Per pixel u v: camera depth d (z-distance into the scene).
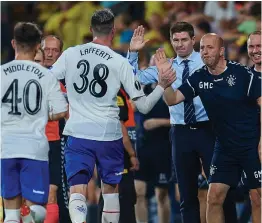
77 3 53.53
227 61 29.58
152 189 38.78
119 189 31.48
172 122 31.77
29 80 26.55
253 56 30.55
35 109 26.52
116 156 28.22
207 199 29.92
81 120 27.83
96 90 27.67
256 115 29.56
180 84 31.59
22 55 26.81
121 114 31.59
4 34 53.34
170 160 36.38
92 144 27.83
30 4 56.59
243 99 29.27
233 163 29.66
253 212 29.92
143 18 52.66
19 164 26.69
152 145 36.34
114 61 27.73
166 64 28.14
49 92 26.59
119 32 51.09
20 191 26.84
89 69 27.70
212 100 29.48
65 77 27.98
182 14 49.34
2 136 26.61
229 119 29.42
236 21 49.25
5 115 26.56
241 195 32.38
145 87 35.94
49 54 32.16
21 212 27.52
